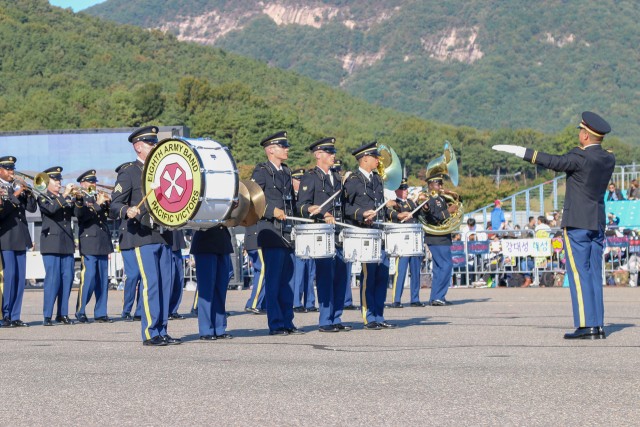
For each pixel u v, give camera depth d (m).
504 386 10.18
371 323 16.84
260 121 176.25
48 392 10.39
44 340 16.14
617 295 25.28
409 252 16.36
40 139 42.94
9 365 12.63
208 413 9.12
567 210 14.41
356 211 16.56
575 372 10.99
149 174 14.24
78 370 12.01
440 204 23.09
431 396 9.72
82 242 20.72
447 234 23.59
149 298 14.77
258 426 8.54
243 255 33.44
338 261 16.61
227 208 14.02
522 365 11.61
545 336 14.78
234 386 10.54
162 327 14.95
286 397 9.84
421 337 15.08
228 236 15.73
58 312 20.66
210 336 15.58
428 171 23.17
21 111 190.00
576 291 14.34
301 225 15.58
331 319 16.53
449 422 8.55
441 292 23.61
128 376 11.41
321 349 13.72
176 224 13.99
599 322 14.34
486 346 13.57
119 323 20.25
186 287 33.44
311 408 9.26
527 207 47.22
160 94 192.25
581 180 14.33
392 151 19.27
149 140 14.98
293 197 16.41
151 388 10.52
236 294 29.84
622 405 9.12
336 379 10.86
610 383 10.23
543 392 9.81
